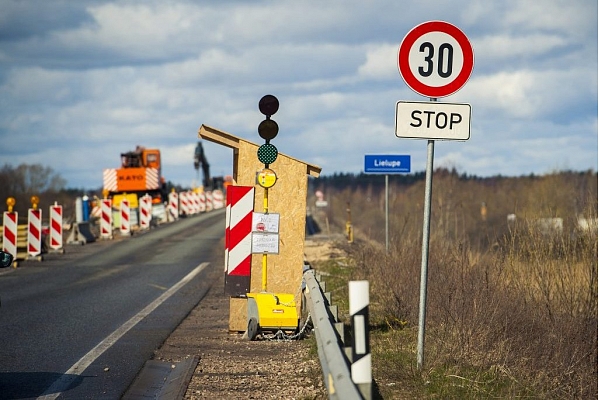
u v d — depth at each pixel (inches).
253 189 1487.5
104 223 4298.7
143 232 4795.8
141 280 2426.2
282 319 1369.3
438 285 1462.8
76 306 1850.4
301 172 1510.8
